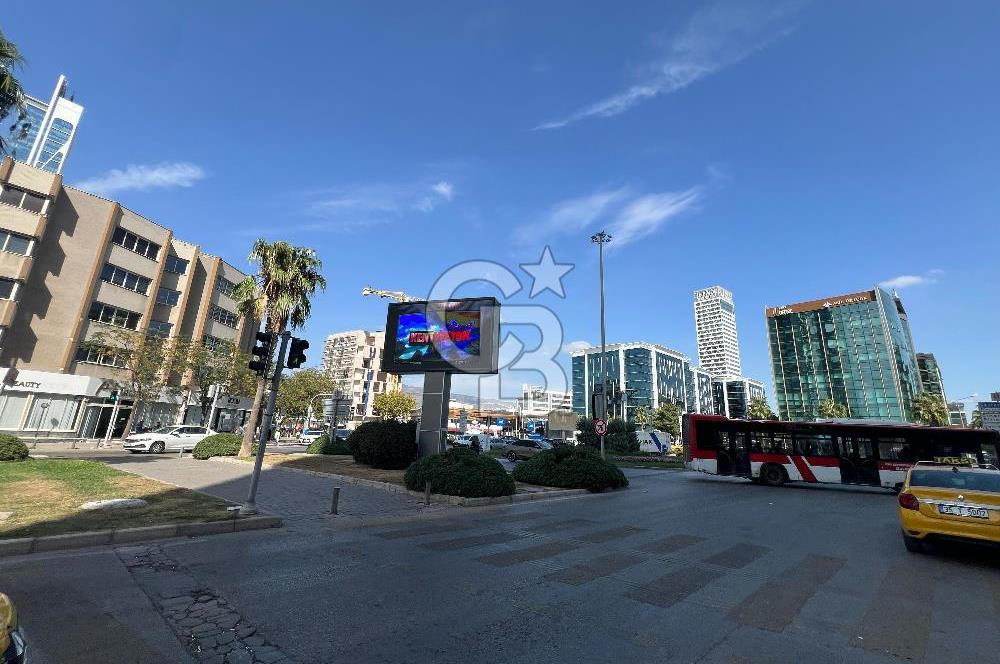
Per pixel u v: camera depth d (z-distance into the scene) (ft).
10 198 99.96
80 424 105.81
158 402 127.65
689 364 533.14
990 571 21.95
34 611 13.89
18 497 28.32
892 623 15.17
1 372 94.94
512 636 13.37
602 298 90.58
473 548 24.11
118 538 22.00
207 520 25.77
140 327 120.78
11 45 39.29
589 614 15.28
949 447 61.31
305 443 157.69
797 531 31.94
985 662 12.51
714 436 72.49
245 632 13.05
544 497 46.52
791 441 68.44
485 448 134.21
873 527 34.19
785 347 366.63
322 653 11.92
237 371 120.67
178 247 132.26
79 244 109.91
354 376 325.83
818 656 12.64
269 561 20.24
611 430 152.25
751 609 16.19
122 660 11.20
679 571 20.85
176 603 15.02
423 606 15.51
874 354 325.21
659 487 62.13
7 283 97.71
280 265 76.18
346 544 23.98
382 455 57.16
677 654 12.52
